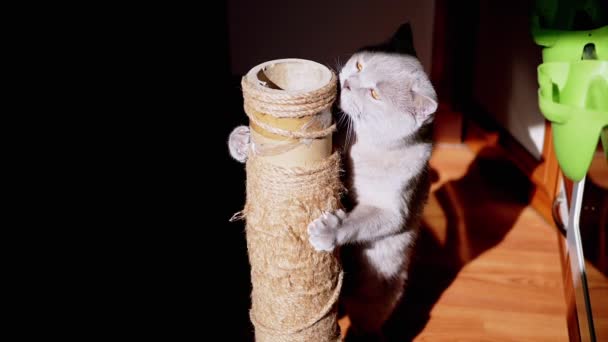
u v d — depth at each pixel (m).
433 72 1.50
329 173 0.71
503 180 1.46
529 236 1.31
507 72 1.43
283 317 0.74
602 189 0.97
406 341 1.07
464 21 1.43
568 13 0.87
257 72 0.68
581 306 1.04
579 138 0.85
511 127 1.47
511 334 1.09
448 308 1.13
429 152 0.93
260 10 1.48
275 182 0.68
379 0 1.43
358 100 0.88
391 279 0.99
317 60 1.53
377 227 0.86
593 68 0.82
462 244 1.28
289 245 0.71
